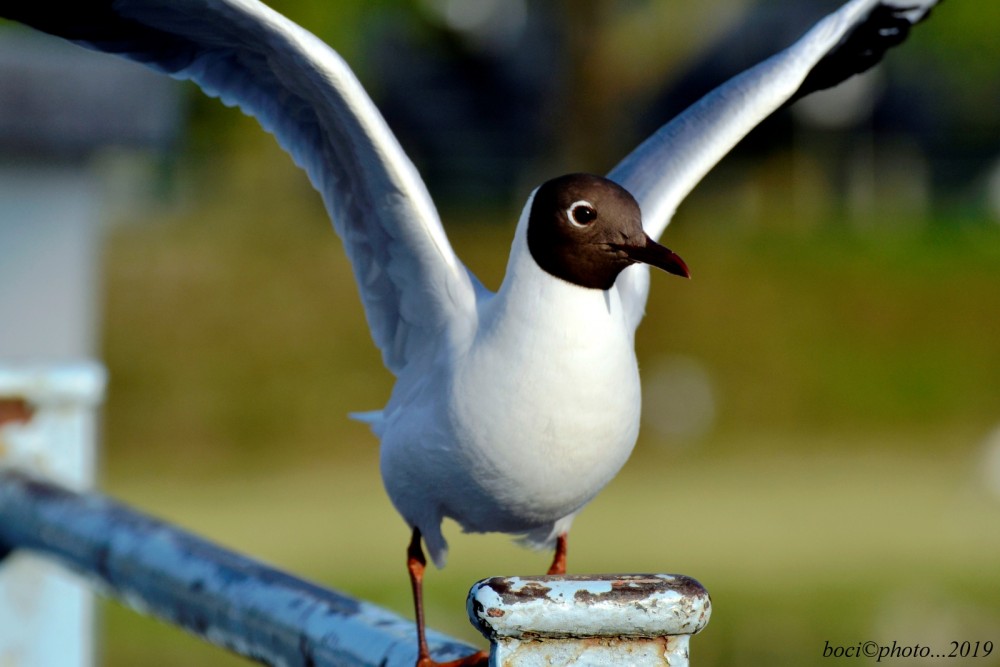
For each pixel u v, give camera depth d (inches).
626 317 181.9
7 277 354.6
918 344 963.3
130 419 852.6
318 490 766.5
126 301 905.5
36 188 354.9
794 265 1023.6
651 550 609.0
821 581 546.3
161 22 190.4
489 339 167.0
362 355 912.9
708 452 869.2
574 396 162.6
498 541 636.7
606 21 1198.3
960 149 1601.9
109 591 209.5
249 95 196.5
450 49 1530.5
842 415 912.3
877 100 1584.6
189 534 198.7
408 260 179.5
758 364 940.0
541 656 114.0
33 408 243.9
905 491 747.4
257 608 170.7
